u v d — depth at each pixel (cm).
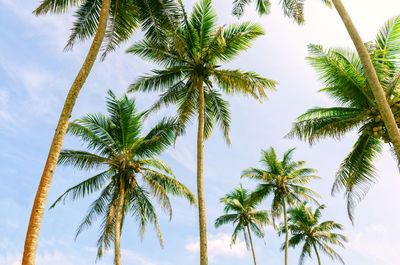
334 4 714
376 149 1209
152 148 1540
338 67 1048
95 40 662
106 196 1498
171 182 1462
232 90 1281
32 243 450
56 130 553
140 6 1013
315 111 1319
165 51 1223
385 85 1023
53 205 1340
